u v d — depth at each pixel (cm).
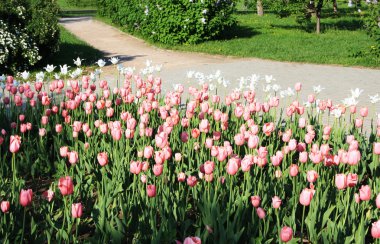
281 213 406
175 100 598
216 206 379
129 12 2444
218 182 426
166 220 376
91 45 2106
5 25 1465
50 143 648
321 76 1345
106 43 2195
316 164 473
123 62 1648
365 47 1870
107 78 1334
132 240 379
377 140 605
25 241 394
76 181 499
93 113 684
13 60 1467
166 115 563
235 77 1325
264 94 1094
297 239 374
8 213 400
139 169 394
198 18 2002
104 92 660
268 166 554
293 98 1051
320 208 409
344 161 416
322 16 3300
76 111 690
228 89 1146
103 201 384
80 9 4534
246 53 1775
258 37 2225
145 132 516
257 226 379
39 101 737
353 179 376
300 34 2381
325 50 1831
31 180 559
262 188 432
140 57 1764
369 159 573
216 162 505
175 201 411
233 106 757
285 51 1811
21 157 559
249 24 2872
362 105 991
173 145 559
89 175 509
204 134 541
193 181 401
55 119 675
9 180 528
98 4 3397
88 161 525
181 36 2005
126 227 388
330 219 405
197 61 1647
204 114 591
